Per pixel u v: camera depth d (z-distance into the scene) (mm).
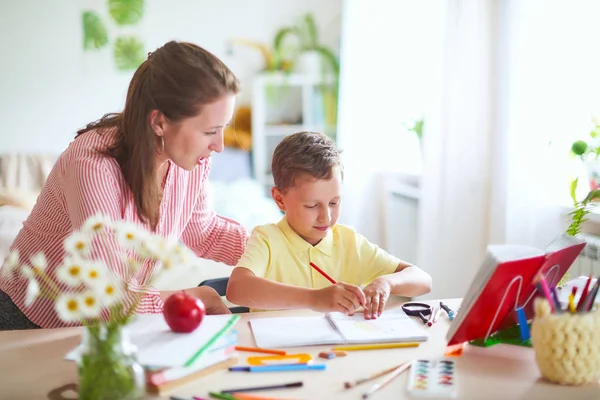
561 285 1367
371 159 3656
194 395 932
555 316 961
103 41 4262
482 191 2666
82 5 4219
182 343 1009
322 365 1021
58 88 4258
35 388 971
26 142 4266
